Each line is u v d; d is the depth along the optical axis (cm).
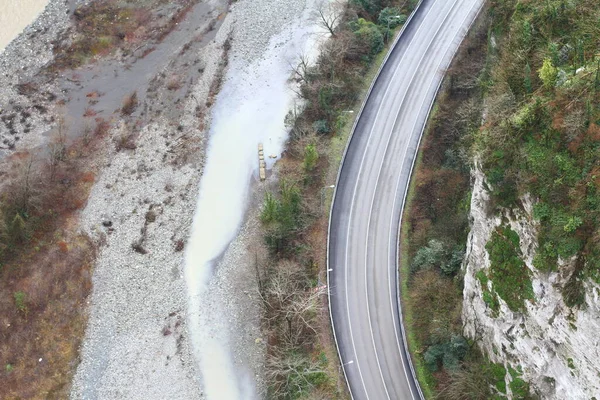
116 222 8144
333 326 6316
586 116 4244
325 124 8012
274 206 7238
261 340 6950
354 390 5953
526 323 4591
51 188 8362
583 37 4859
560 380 4347
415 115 7681
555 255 4200
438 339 5900
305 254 6925
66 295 7481
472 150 5328
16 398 6712
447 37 8250
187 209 8262
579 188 4150
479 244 5222
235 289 7381
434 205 6894
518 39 5300
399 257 6719
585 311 3972
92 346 7125
